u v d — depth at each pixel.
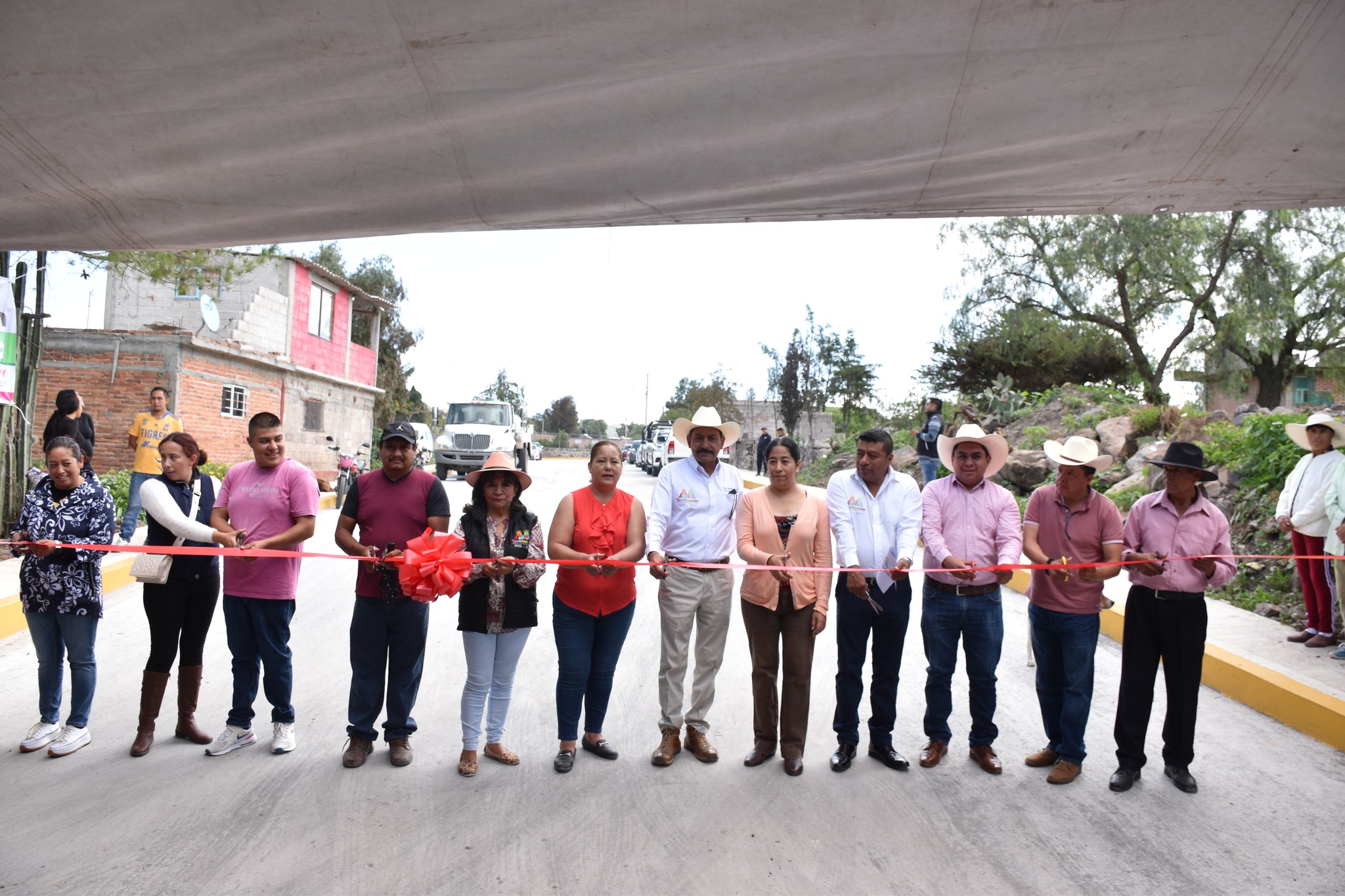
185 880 3.57
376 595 4.84
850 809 4.42
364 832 4.03
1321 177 3.59
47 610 4.85
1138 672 4.80
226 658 6.80
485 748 5.01
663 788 4.64
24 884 3.51
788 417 32.94
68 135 3.12
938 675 5.08
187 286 13.77
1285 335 23.64
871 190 3.73
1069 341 28.28
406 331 44.44
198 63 2.79
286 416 23.48
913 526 5.05
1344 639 7.18
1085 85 2.99
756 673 5.01
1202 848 4.05
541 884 3.61
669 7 2.63
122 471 14.23
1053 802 4.55
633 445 52.50
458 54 2.80
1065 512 5.05
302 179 3.47
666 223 4.07
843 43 2.80
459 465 27.05
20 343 10.20
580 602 4.93
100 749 4.96
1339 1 2.60
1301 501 7.22
